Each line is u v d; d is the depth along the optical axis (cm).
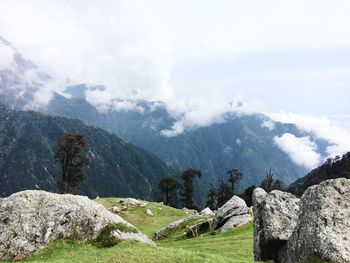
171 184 19125
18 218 3722
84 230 3691
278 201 3447
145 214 10075
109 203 11175
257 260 3381
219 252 4316
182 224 7125
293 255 2727
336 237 2403
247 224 5997
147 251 3141
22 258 3441
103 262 2927
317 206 2605
